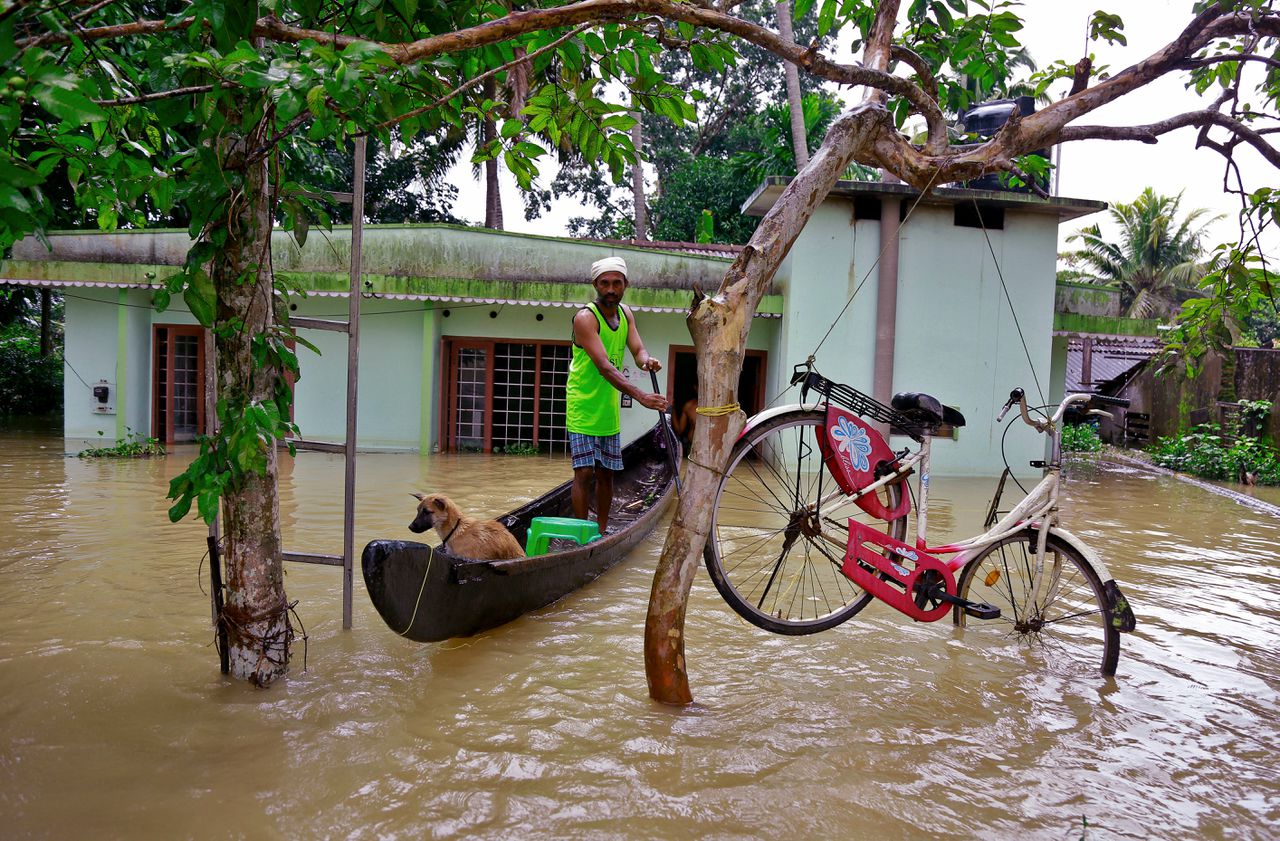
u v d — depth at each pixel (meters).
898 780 2.69
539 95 3.56
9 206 1.96
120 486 8.39
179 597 4.49
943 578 3.74
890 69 4.02
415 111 3.05
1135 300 27.47
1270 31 3.73
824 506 3.60
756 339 13.42
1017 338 12.06
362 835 2.28
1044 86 4.68
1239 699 3.53
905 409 3.81
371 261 12.45
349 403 3.96
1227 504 9.84
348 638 3.93
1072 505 9.42
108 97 2.73
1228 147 4.32
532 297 12.06
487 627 4.06
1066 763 2.87
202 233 3.04
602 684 3.45
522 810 2.43
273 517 3.38
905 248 11.85
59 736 2.83
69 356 12.73
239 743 2.81
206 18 2.21
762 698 3.36
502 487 9.34
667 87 3.60
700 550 3.26
